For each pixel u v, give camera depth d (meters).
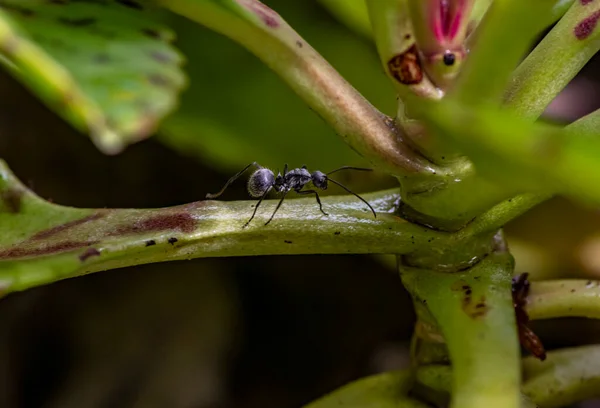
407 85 0.07
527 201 0.09
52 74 0.05
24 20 0.06
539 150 0.05
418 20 0.07
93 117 0.05
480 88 0.07
